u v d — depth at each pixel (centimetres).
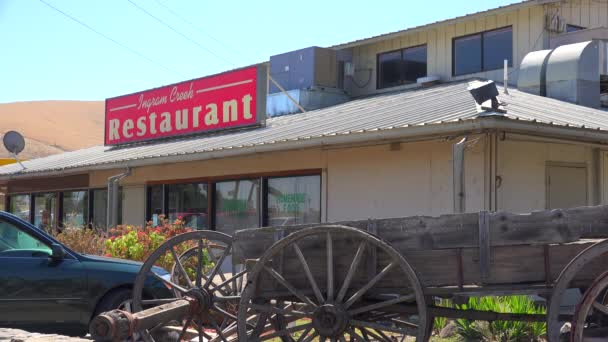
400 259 589
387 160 1281
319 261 636
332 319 604
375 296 644
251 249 667
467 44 2125
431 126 1081
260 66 1784
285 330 636
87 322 874
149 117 2183
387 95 1991
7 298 852
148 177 1891
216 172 1669
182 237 769
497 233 592
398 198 1258
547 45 1959
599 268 576
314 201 1425
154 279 892
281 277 627
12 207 2525
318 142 1249
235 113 1845
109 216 1761
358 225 629
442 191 1183
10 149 2478
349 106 1844
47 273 867
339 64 2323
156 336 831
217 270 768
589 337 603
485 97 1065
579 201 1271
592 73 1720
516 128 1048
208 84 1947
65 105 12212
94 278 877
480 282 593
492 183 1134
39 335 800
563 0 1972
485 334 865
